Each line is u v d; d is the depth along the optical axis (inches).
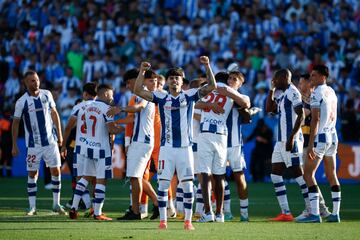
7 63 3321.9
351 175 2716.5
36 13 3622.0
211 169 1501.0
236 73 1536.7
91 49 3319.4
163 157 1333.7
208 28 3280.0
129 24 3459.6
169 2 3631.9
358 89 2906.0
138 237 1191.6
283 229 1343.5
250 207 1836.9
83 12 3585.1
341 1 3376.0
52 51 3395.7
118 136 2829.7
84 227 1343.5
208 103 1485.0
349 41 3122.5
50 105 1678.2
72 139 1845.5
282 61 3048.7
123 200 1996.8
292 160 1528.1
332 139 1502.2
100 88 1567.4
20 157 2896.2
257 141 2728.8
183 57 3189.0
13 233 1236.5
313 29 3280.0
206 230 1312.7
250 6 3376.0
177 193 1581.0
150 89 1501.0
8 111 2888.8
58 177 1664.6
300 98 1508.4
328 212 1624.0
